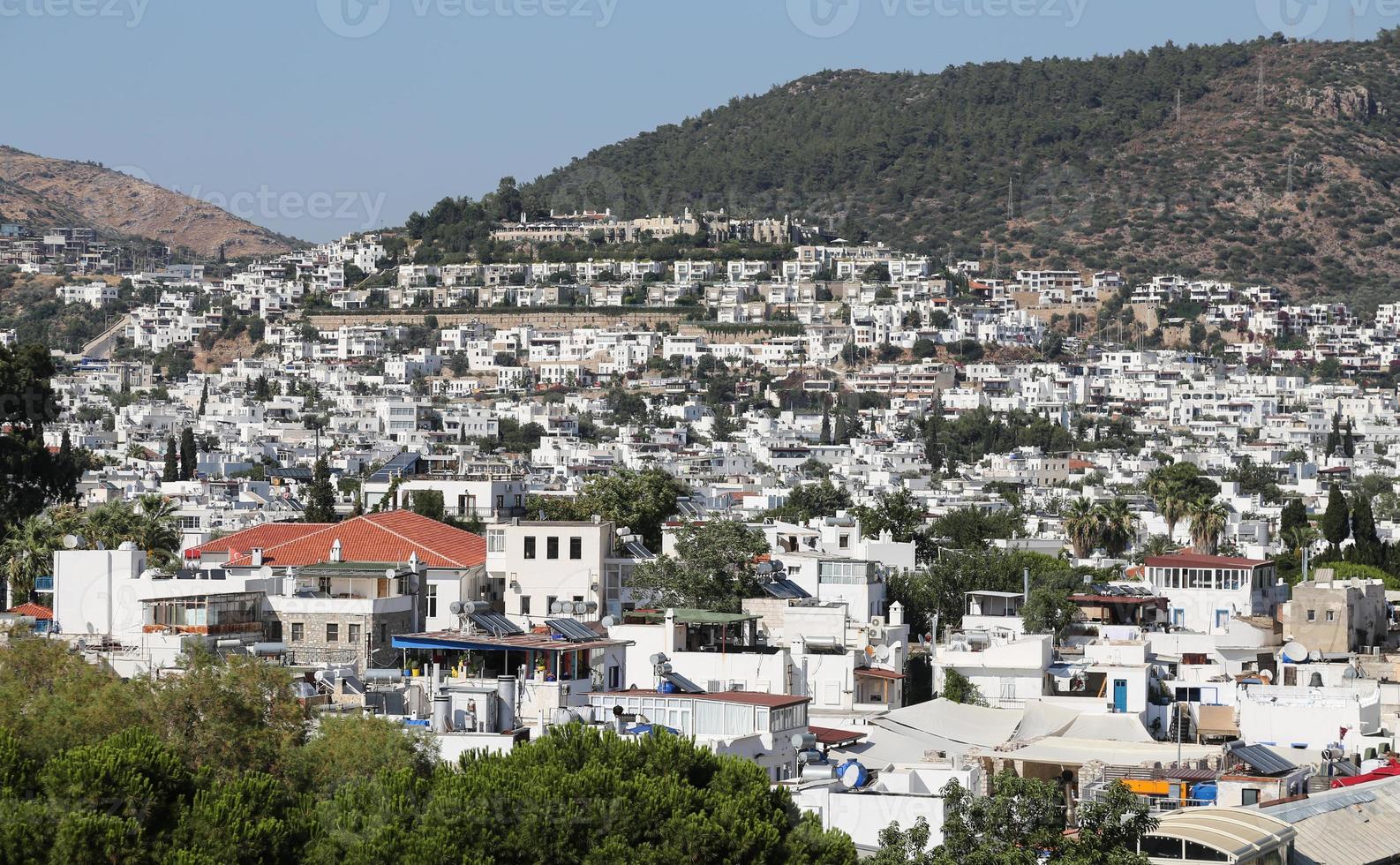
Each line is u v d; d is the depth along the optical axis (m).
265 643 198.25
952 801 142.62
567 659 185.75
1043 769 180.25
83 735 142.25
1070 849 138.88
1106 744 188.00
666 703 168.50
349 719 149.38
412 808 132.25
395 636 188.12
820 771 160.50
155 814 129.38
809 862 132.12
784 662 197.75
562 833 128.62
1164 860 142.50
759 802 134.00
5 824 124.50
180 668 161.38
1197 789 168.62
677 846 128.38
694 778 138.50
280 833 128.38
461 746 151.25
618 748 138.75
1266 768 178.00
